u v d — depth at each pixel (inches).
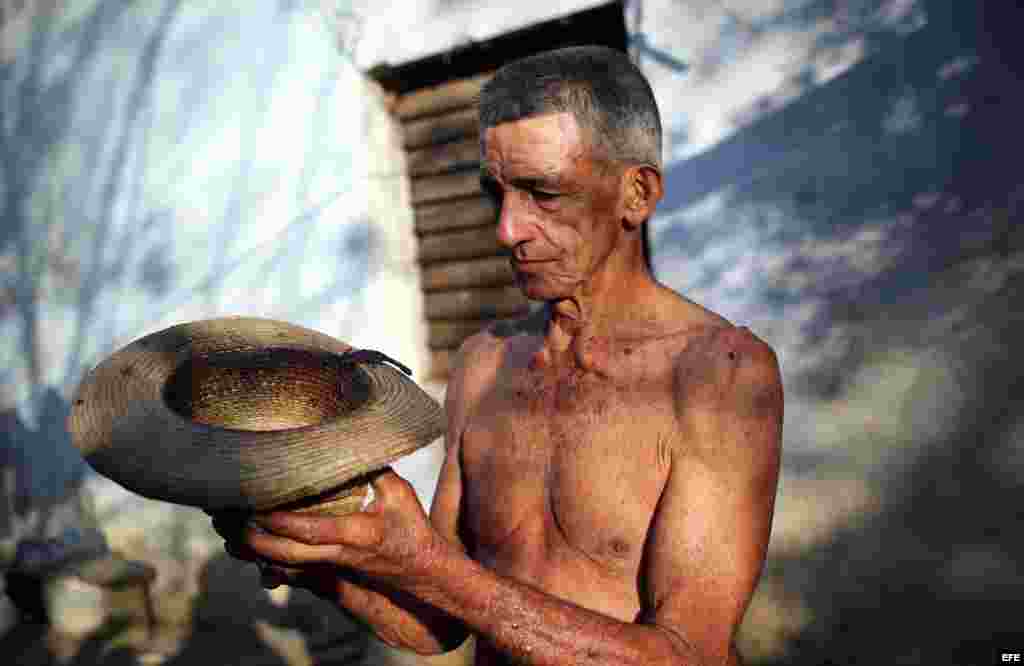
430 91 161.6
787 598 124.3
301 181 171.6
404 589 39.7
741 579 42.5
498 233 46.0
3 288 229.0
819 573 121.4
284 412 48.3
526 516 49.2
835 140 116.1
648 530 45.1
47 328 221.5
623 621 42.2
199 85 183.6
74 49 203.8
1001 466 108.1
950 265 109.8
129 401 38.5
